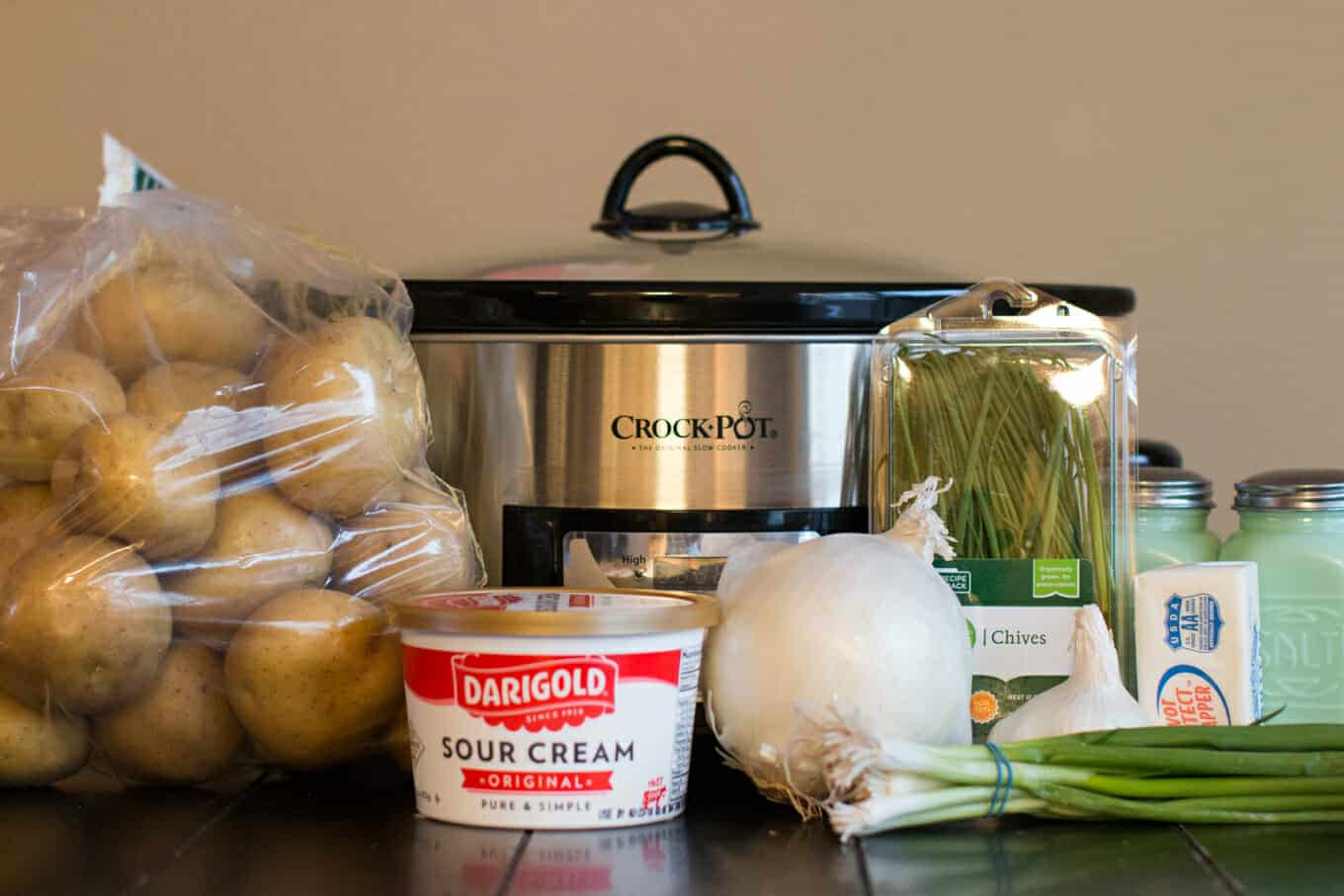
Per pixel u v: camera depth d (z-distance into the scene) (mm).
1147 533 969
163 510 739
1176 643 836
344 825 723
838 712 675
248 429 785
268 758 804
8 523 748
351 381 799
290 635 769
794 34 1562
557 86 1571
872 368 935
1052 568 872
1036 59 1555
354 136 1571
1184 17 1548
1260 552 926
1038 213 1558
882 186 1561
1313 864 652
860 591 736
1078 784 705
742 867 646
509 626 683
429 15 1570
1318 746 725
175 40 1565
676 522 932
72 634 726
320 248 897
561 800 699
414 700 722
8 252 809
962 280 968
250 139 1567
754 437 937
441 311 937
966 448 896
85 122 1562
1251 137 1545
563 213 1571
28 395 746
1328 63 1536
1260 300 1547
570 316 927
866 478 949
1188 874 638
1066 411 891
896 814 678
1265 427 1546
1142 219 1550
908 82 1559
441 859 657
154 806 771
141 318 787
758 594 752
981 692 868
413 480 868
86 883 627
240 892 613
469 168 1574
